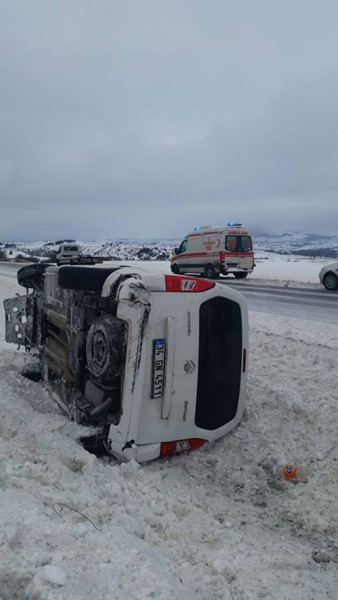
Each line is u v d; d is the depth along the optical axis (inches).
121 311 146.3
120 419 150.2
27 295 245.8
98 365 154.5
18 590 77.5
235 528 130.1
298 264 1594.5
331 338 303.1
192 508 130.6
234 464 166.1
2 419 171.3
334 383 213.0
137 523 114.3
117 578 82.8
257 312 438.3
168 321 151.4
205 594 95.4
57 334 207.9
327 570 115.2
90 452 159.6
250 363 252.2
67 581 79.0
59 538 90.9
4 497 104.9
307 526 134.0
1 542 86.0
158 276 151.5
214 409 170.7
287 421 188.9
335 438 173.3
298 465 163.5
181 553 109.2
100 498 122.2
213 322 165.5
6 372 233.6
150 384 151.2
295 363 245.4
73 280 157.2
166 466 160.1
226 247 930.7
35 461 136.2
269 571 109.5
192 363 159.3
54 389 203.0
